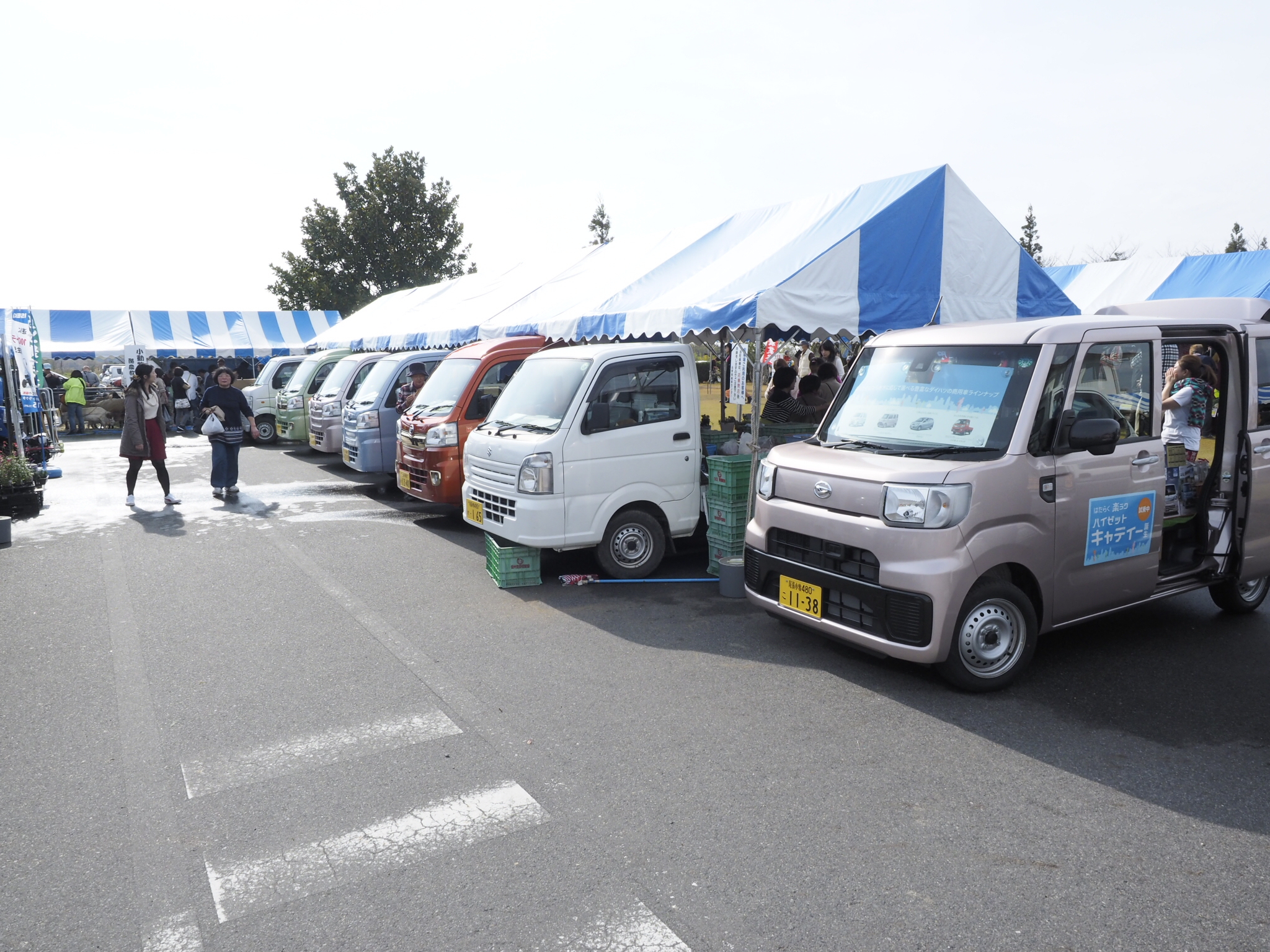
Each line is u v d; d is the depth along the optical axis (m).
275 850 3.34
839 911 2.93
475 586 7.19
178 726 4.47
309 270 38.94
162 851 3.34
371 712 4.63
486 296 14.14
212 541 9.02
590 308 9.06
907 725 4.41
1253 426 5.63
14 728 4.47
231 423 11.82
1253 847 3.30
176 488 12.94
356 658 5.46
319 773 3.96
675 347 7.54
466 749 4.18
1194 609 6.40
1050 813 3.56
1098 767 3.95
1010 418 4.72
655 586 7.20
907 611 4.51
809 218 8.09
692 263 8.92
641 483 7.34
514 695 4.86
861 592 4.73
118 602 6.73
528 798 3.71
